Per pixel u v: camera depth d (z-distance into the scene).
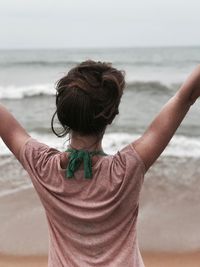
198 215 6.58
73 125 1.56
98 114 1.53
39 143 1.71
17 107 21.00
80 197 1.61
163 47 135.12
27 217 6.52
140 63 50.38
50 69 44.91
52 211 1.65
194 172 8.68
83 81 1.53
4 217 6.52
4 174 8.56
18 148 1.70
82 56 78.94
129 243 1.61
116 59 62.53
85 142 1.61
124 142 12.64
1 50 122.25
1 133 1.74
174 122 1.59
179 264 5.36
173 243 5.84
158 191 7.56
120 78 1.58
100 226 1.60
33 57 74.00
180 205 6.96
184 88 1.59
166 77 31.61
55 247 1.65
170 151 10.78
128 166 1.57
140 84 25.20
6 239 5.93
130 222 1.62
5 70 44.22
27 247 5.75
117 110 1.58
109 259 1.59
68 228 1.63
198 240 5.89
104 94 1.53
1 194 7.42
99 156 1.62
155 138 1.58
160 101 22.02
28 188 7.72
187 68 43.12
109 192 1.58
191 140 12.50
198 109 17.86
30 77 37.72
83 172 1.60
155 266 5.31
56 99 1.59
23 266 5.31
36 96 24.33
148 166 1.59
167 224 6.31
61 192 1.62
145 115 18.41
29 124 16.41
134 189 1.59
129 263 1.59
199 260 5.44
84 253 1.62
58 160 1.63
